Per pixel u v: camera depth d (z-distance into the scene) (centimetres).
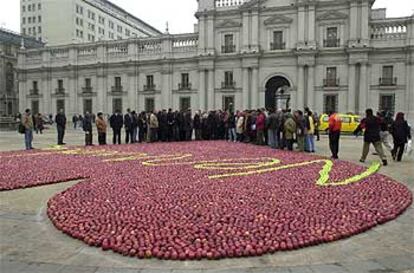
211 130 2655
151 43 5656
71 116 6125
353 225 634
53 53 6284
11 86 8325
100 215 680
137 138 2573
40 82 6388
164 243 547
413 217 718
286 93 5481
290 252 540
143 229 604
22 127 1970
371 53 4734
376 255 533
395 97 4684
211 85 5322
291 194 851
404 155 1739
